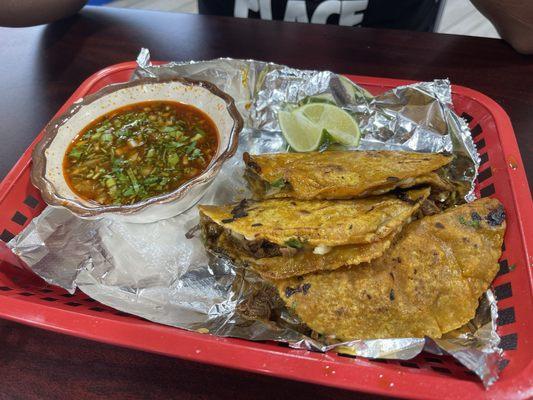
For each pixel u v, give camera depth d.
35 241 0.24
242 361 0.18
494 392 0.16
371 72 0.32
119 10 0.40
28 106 0.32
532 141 0.27
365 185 0.22
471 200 0.24
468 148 0.26
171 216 0.25
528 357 0.17
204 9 0.48
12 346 0.20
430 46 0.34
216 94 0.27
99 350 0.19
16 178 0.26
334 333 0.19
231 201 0.26
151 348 0.18
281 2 0.43
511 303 0.20
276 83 0.30
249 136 0.30
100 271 0.23
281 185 0.24
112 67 0.32
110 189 0.24
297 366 0.17
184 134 0.27
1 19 0.34
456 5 0.65
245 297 0.22
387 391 0.17
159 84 0.28
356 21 0.44
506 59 0.32
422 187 0.23
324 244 0.20
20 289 0.22
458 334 0.20
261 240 0.22
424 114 0.28
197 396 0.18
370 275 0.20
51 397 0.18
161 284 0.23
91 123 0.28
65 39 0.38
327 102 0.29
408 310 0.20
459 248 0.21
